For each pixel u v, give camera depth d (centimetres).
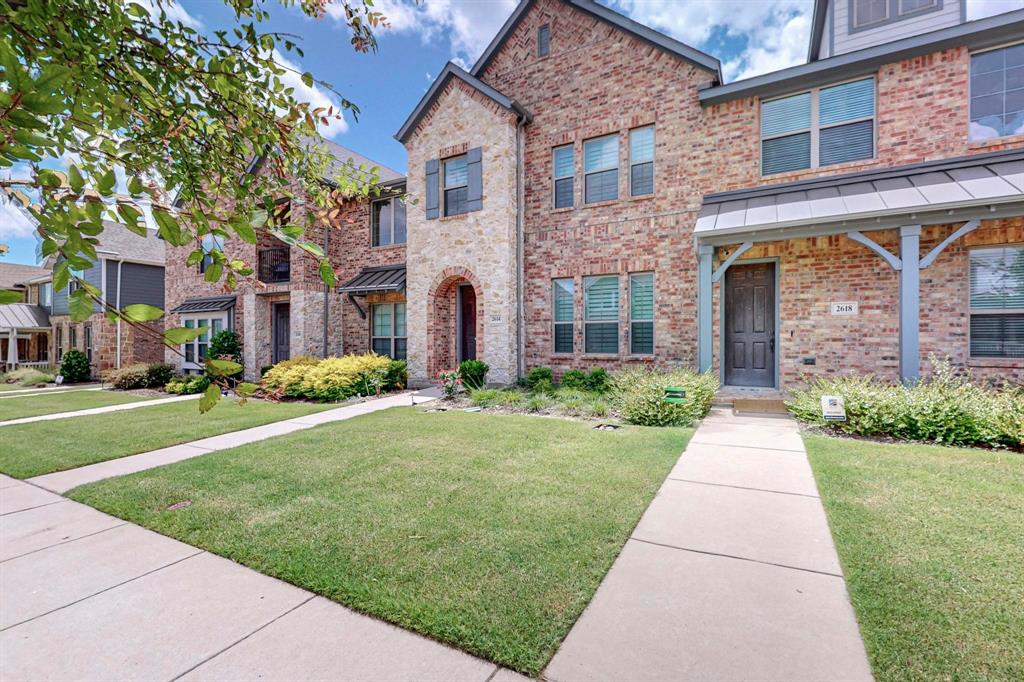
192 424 810
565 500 404
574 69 1078
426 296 1198
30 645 239
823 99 868
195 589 287
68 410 1039
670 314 974
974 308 758
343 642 235
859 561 292
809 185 837
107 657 229
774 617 245
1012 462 482
